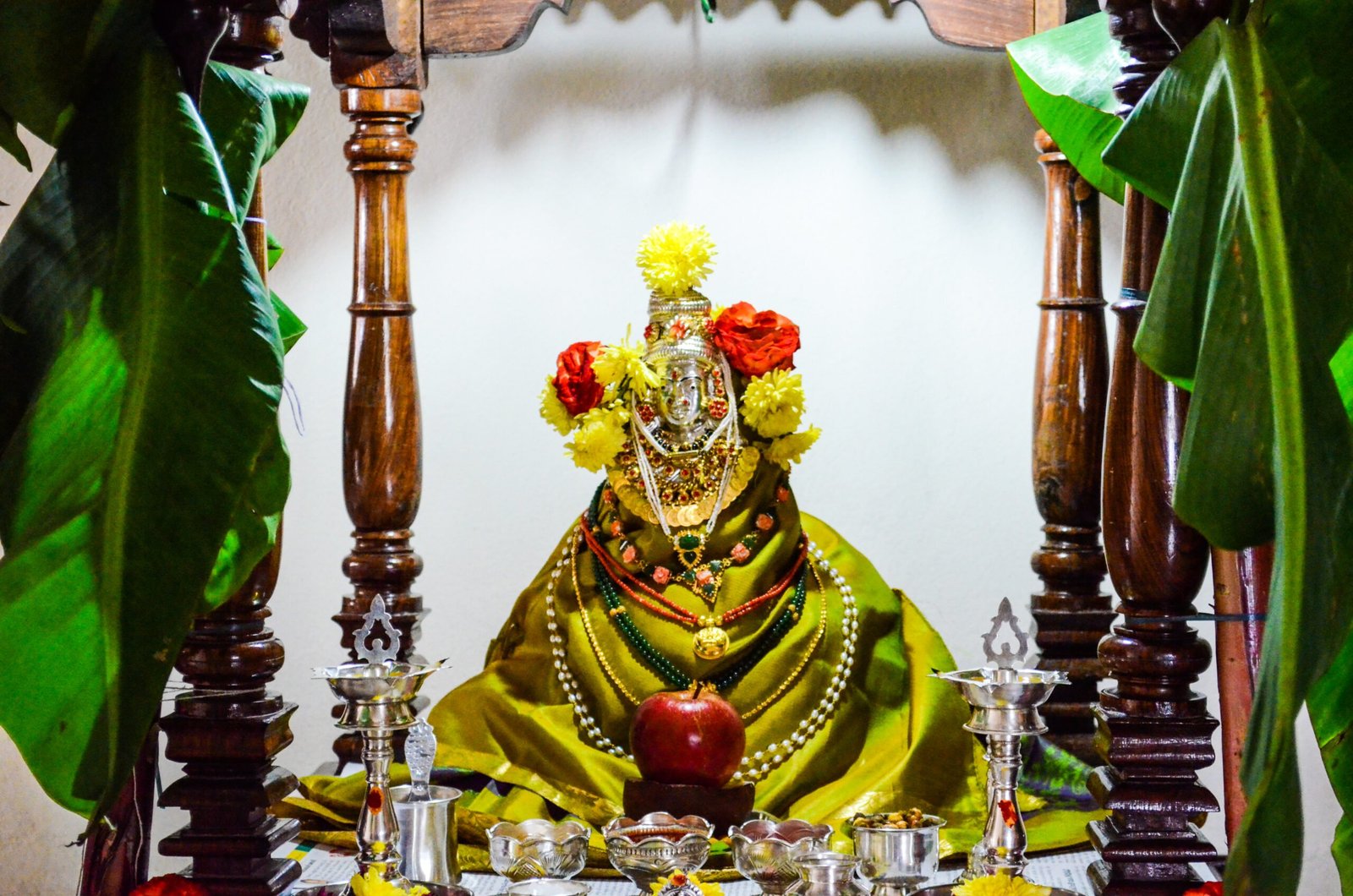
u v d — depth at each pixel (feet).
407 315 10.85
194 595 4.71
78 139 5.29
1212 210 5.07
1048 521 11.09
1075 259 10.88
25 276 5.20
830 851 7.49
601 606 10.17
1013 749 6.96
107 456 4.81
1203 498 4.75
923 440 12.94
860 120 12.80
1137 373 7.08
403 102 10.70
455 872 7.68
